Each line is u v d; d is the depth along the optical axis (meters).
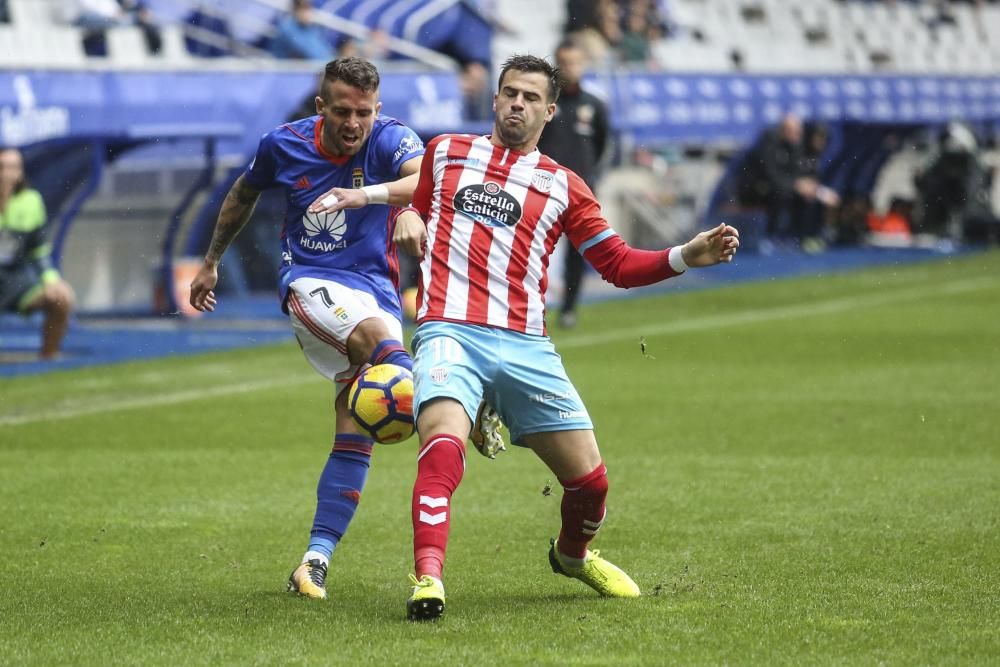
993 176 91.81
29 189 43.34
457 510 22.95
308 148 18.52
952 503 23.00
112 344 46.50
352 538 21.08
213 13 60.91
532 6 80.69
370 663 14.00
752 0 96.69
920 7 108.62
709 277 71.38
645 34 84.00
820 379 38.62
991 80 92.56
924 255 83.06
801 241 83.69
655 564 19.02
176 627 15.54
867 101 82.31
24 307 42.88
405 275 54.25
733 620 15.78
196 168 52.41
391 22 65.12
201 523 22.03
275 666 13.91
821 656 14.26
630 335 49.62
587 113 49.19
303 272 18.69
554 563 17.33
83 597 17.23
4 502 23.53
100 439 29.92
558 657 14.24
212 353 44.75
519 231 16.41
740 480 25.20
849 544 20.06
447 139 16.95
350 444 18.27
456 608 16.52
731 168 78.31
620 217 71.44
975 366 40.84
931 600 16.72
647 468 26.47
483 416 16.75
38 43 55.97
